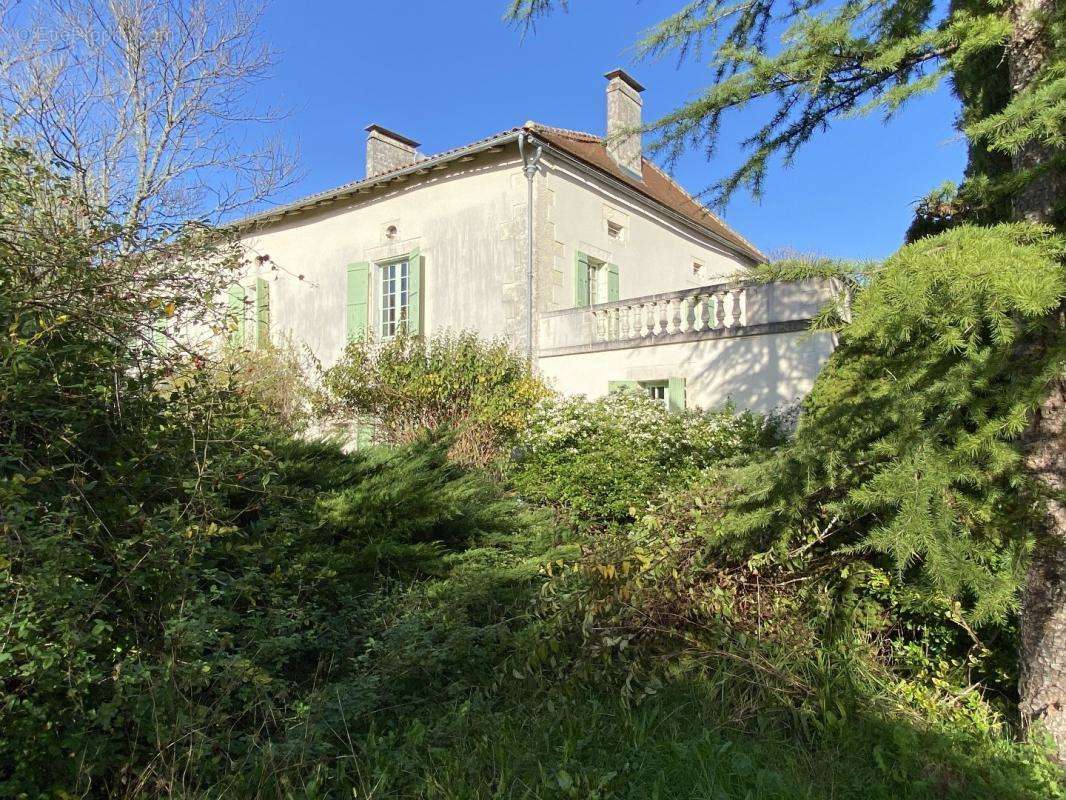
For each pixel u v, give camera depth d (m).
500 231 12.38
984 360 2.89
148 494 3.07
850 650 4.09
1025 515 3.12
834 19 3.70
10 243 2.68
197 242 3.20
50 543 2.38
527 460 9.45
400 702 3.72
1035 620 3.47
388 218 14.12
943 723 3.63
